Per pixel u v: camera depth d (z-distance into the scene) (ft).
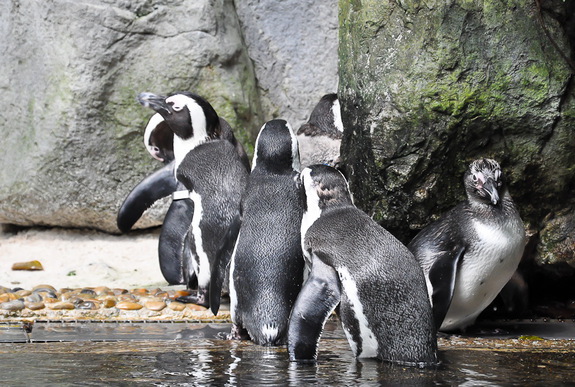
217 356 34.60
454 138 42.32
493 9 41.81
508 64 41.86
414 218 43.88
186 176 47.21
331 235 35.68
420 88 42.11
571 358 34.22
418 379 30.14
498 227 38.75
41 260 59.62
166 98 48.03
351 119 45.68
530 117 41.93
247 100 65.62
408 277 33.71
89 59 62.28
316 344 33.63
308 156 55.21
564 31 41.96
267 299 38.47
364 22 43.75
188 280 49.60
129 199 53.47
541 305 46.60
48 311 45.01
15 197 64.69
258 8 68.03
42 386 28.66
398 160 43.01
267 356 34.71
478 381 29.73
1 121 65.31
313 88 68.59
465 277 39.19
